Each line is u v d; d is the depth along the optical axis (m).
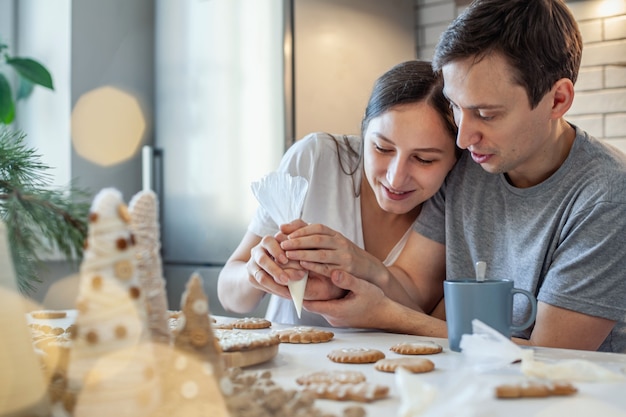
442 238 1.49
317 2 2.66
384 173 1.37
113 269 0.57
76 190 0.77
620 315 1.17
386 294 1.31
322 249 1.21
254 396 0.64
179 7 2.97
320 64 2.67
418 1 3.12
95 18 2.94
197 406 0.59
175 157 2.99
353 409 0.60
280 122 2.58
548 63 1.13
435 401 0.55
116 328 0.56
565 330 1.17
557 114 1.22
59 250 0.73
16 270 0.75
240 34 2.73
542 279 1.30
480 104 1.13
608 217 1.19
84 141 2.90
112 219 0.58
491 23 1.10
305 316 1.58
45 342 0.83
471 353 0.80
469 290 0.93
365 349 0.92
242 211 2.72
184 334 0.62
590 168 1.26
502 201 1.38
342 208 1.60
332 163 1.63
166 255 3.00
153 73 3.14
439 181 1.36
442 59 1.15
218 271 2.79
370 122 1.36
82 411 0.55
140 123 3.10
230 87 2.77
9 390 0.57
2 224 0.60
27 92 2.82
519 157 1.20
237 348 0.83
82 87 2.90
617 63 2.72
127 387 0.55
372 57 2.86
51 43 2.93
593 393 0.69
